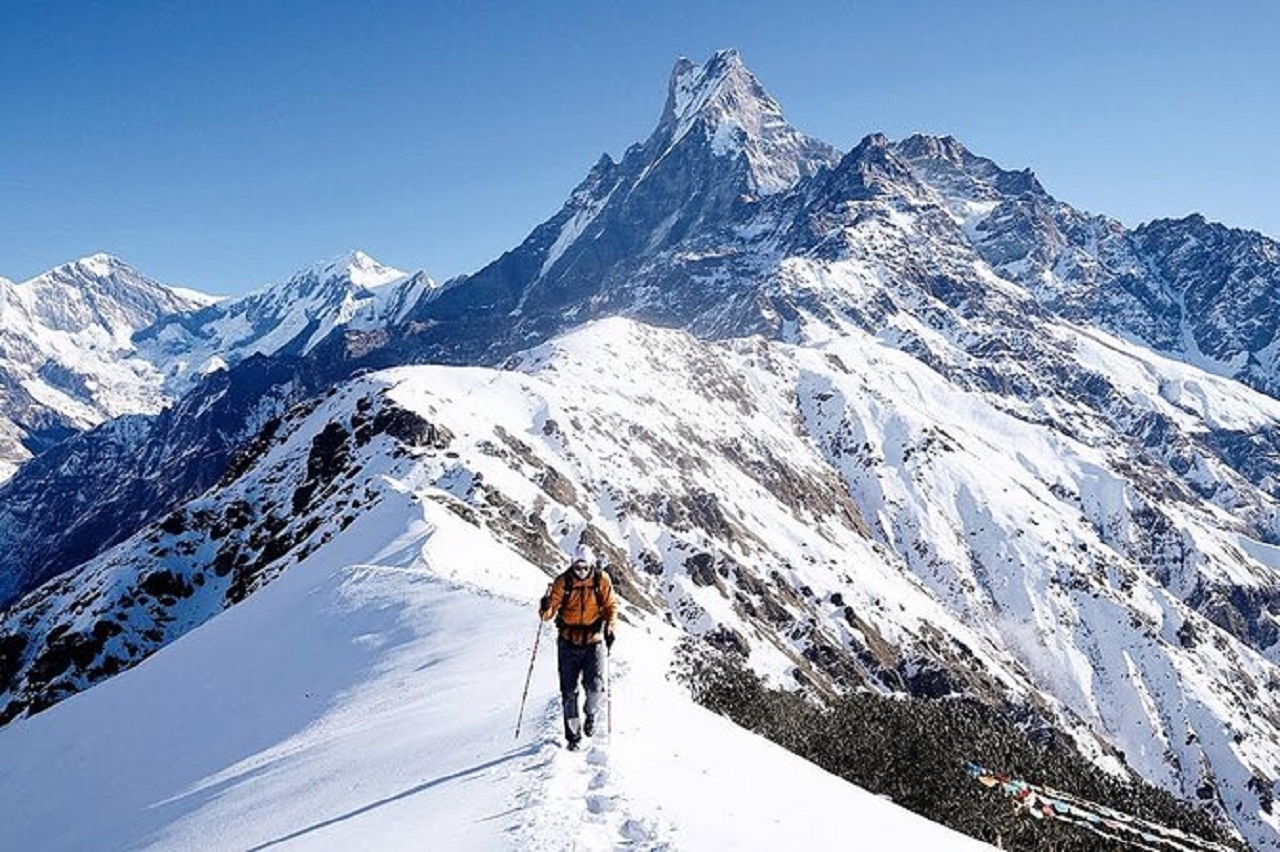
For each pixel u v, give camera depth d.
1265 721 168.50
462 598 29.14
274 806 14.71
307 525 90.38
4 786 28.39
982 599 188.88
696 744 15.13
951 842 13.40
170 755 25.05
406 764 14.34
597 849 9.15
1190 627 188.88
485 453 120.62
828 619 139.62
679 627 114.62
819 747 32.41
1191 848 26.89
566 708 13.33
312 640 29.50
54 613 96.94
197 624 92.94
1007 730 41.34
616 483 139.00
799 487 192.38
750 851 9.59
